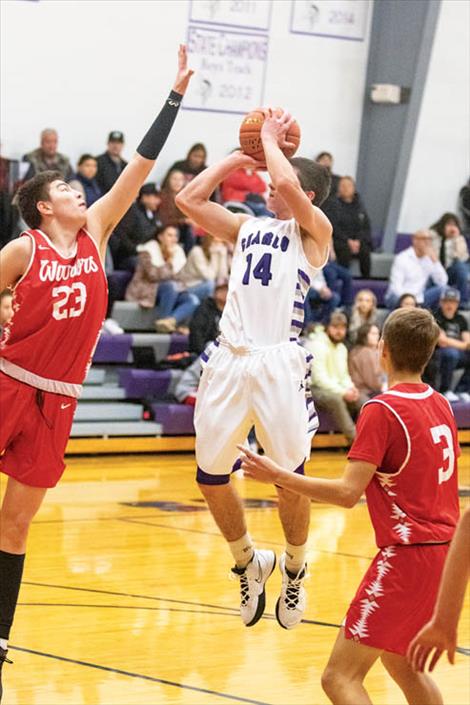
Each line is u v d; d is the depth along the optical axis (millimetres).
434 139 17594
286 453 5438
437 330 4812
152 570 8750
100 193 14781
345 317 14906
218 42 16219
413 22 17141
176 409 14242
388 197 17750
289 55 16875
